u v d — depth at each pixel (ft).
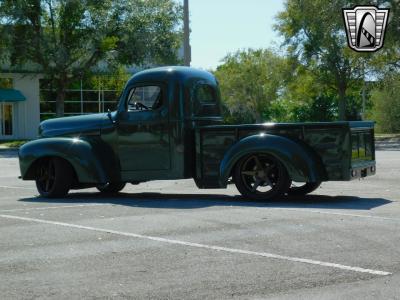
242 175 38.40
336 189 46.39
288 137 37.06
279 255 22.79
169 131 40.65
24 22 150.20
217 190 47.67
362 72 182.29
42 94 185.26
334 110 244.42
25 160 42.93
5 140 172.65
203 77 42.68
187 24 78.79
